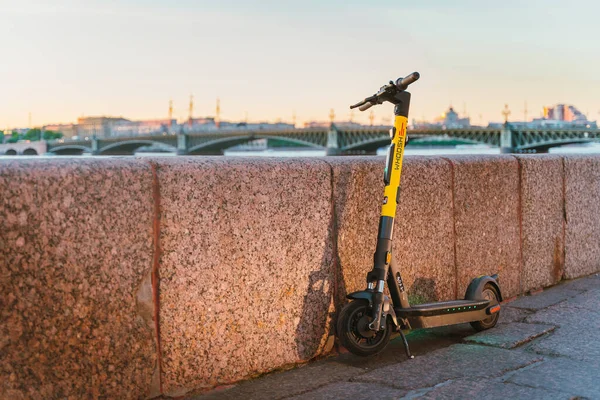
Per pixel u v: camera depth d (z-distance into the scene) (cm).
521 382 308
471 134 8381
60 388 256
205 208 303
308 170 351
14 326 244
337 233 367
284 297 339
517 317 445
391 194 345
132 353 277
